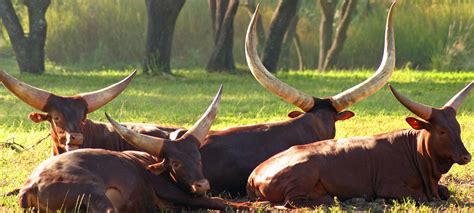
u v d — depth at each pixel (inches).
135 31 3129.9
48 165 724.7
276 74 2503.7
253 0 2805.1
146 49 2383.1
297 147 863.1
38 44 2364.7
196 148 797.2
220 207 804.6
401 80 2354.8
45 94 875.4
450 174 990.4
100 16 3125.0
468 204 852.6
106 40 3120.1
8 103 1734.7
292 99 971.9
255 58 968.3
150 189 779.4
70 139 853.2
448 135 840.9
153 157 806.5
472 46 2960.1
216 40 2539.4
